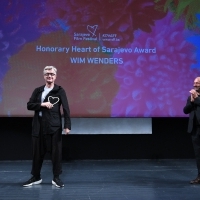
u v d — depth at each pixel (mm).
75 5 6879
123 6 6957
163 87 6941
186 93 6973
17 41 6754
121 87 6879
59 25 6832
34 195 4590
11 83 6707
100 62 6875
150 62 6953
